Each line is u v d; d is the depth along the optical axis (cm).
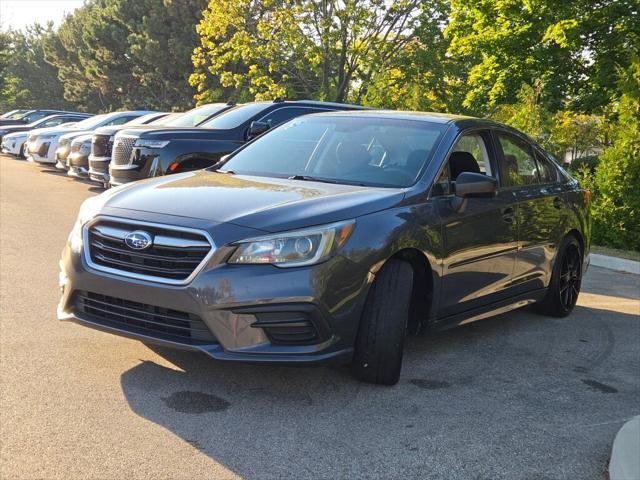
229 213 372
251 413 360
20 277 625
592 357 518
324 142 508
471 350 511
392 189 434
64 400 358
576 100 1914
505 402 407
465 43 2070
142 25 4488
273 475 297
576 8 1820
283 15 2591
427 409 385
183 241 358
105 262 379
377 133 502
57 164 1633
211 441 325
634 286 832
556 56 1908
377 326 390
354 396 393
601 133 1664
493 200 498
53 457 297
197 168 957
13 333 460
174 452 311
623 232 1092
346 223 377
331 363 372
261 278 350
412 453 329
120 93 5716
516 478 312
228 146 970
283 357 357
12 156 2428
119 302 376
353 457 320
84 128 1769
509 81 1961
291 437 335
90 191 1410
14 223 934
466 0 2059
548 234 576
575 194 641
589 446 353
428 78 2631
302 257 358
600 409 408
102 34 4994
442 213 439
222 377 406
